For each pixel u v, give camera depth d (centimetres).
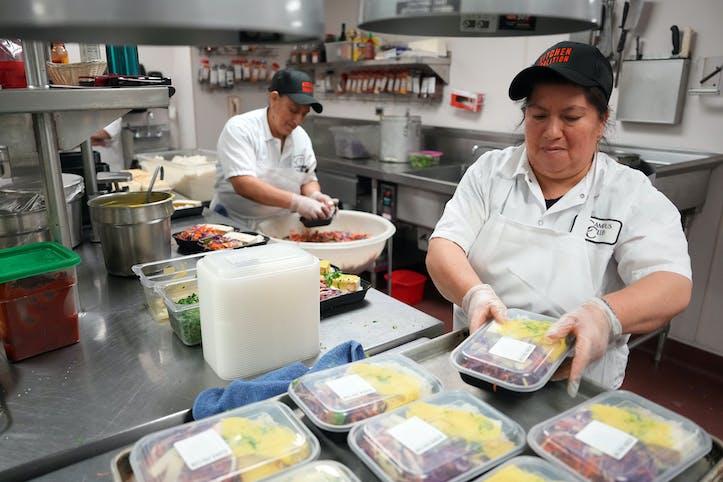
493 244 140
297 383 89
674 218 121
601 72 112
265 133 261
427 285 395
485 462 73
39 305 114
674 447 73
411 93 400
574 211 132
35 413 96
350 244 191
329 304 138
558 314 131
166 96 144
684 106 265
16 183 169
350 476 70
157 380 108
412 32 88
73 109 129
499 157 147
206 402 93
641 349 302
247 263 109
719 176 262
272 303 110
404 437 75
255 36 65
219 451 72
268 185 248
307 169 281
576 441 75
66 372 110
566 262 130
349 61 407
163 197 180
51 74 165
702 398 256
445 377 100
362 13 76
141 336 127
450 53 375
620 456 71
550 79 113
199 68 483
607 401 86
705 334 283
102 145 394
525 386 87
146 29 64
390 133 370
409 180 319
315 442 76
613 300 104
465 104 364
